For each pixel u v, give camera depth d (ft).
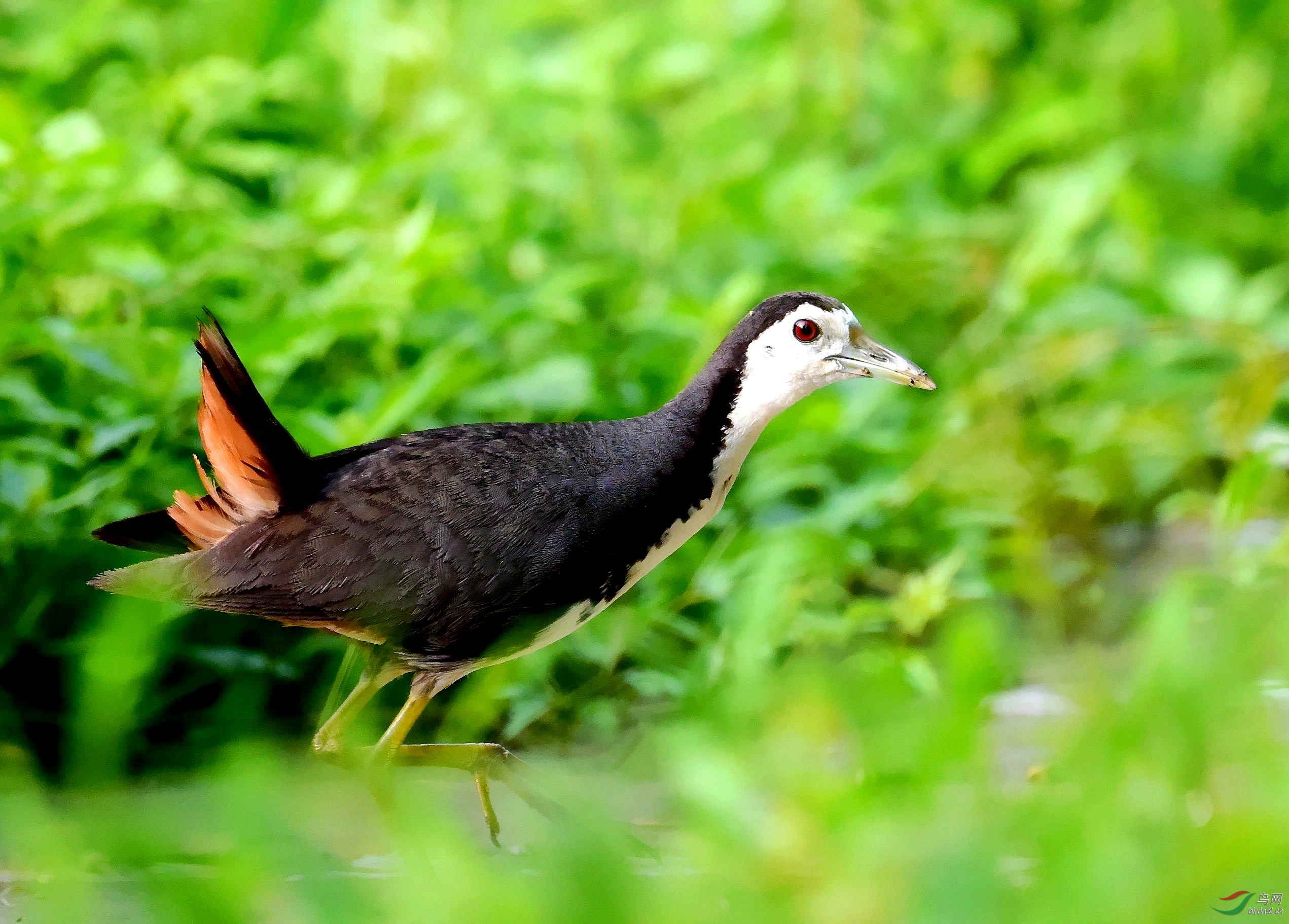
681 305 39.06
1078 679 28.89
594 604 25.98
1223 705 21.07
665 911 18.16
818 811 19.94
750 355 27.14
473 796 28.17
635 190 49.98
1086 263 49.11
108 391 33.71
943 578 31.04
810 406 38.29
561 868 18.30
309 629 31.32
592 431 26.17
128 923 20.18
